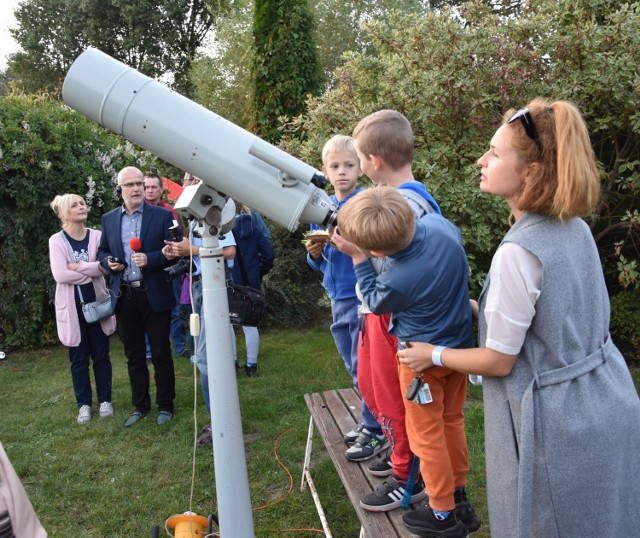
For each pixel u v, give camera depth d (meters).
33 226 6.27
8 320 6.46
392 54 5.01
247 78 11.01
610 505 1.34
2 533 1.45
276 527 2.82
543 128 1.35
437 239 1.62
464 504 1.85
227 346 1.86
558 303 1.32
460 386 1.84
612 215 4.89
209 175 1.72
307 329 6.96
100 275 4.17
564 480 1.32
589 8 4.77
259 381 4.96
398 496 1.94
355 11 13.15
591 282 1.39
